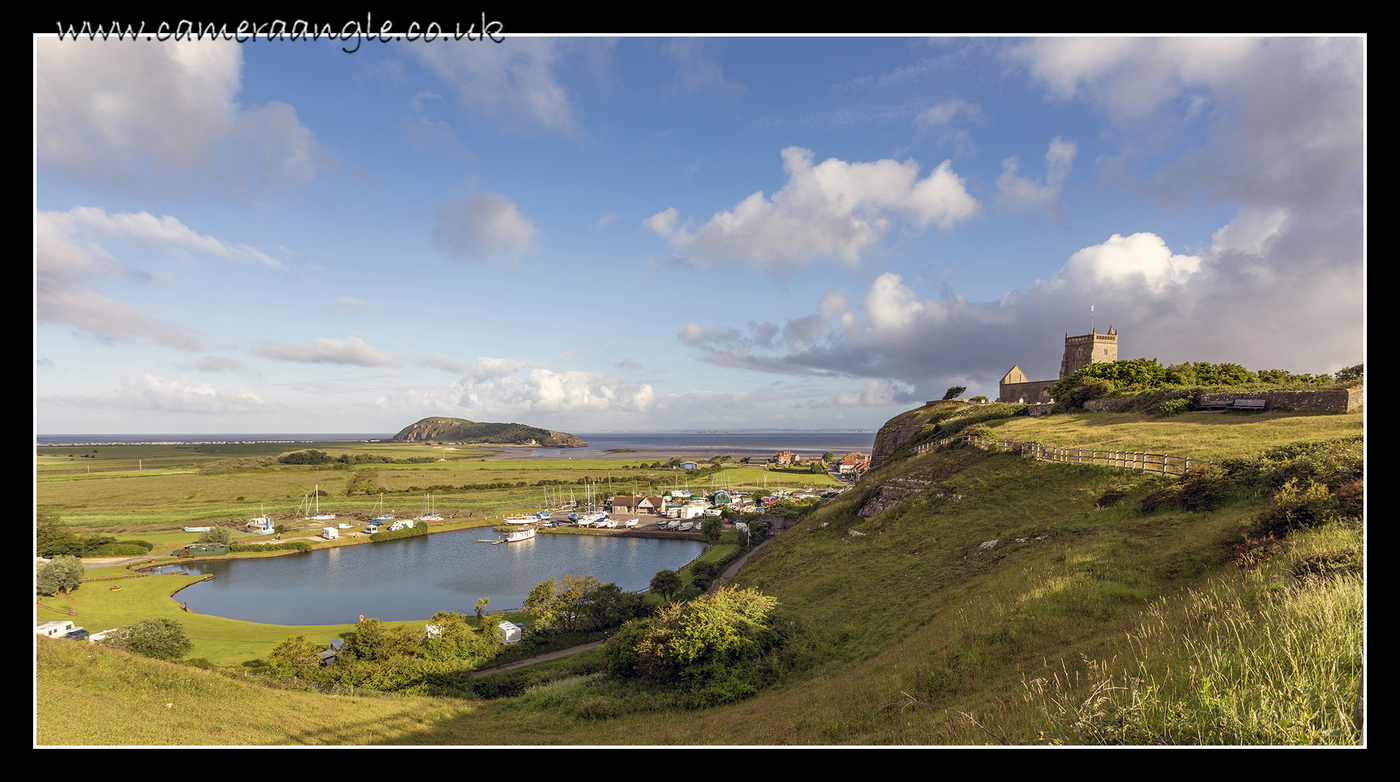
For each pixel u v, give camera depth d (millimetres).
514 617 60250
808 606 28531
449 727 20016
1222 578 14062
